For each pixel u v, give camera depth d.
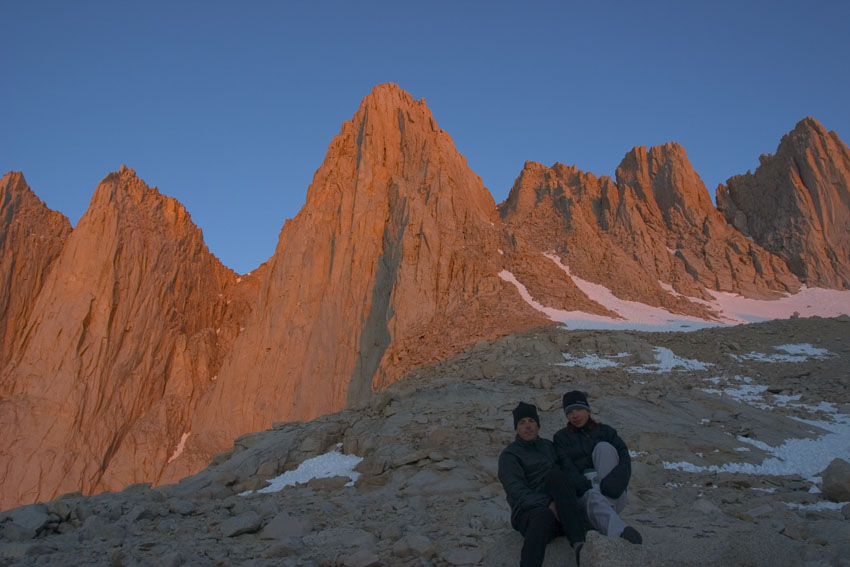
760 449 15.09
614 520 5.75
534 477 6.26
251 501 12.33
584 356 25.58
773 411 18.39
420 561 7.53
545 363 23.94
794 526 8.49
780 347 27.20
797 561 5.62
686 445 15.07
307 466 15.41
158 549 8.38
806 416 18.02
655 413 17.44
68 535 9.45
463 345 30.17
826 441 15.64
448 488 12.31
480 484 12.50
